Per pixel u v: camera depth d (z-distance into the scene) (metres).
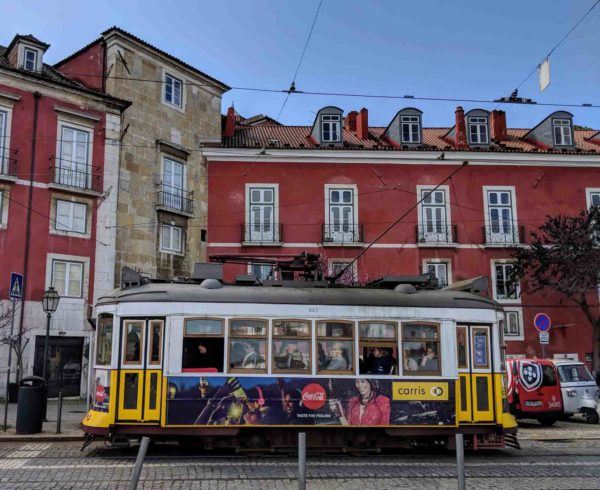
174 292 11.12
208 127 28.77
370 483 8.70
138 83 26.22
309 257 14.37
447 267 27.56
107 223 24.20
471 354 11.56
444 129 32.97
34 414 13.04
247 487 8.30
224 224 27.12
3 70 22.22
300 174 27.66
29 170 22.58
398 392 11.15
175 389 10.69
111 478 8.81
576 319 27.48
